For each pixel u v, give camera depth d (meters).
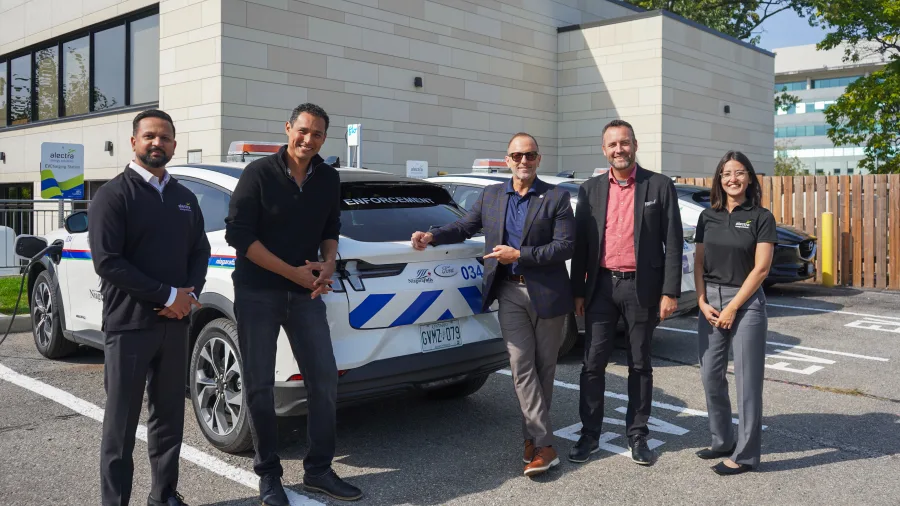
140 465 4.00
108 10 13.60
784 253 10.20
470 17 15.78
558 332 3.98
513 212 3.96
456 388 5.20
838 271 11.81
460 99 15.59
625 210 4.03
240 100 11.74
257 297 3.47
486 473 3.92
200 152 11.84
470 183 7.45
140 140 3.14
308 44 12.70
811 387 5.72
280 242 3.46
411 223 4.33
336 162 5.07
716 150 18.47
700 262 4.09
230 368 4.12
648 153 16.77
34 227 13.45
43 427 4.59
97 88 14.27
